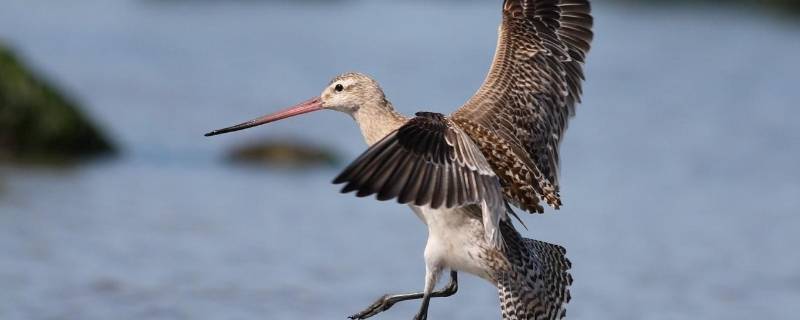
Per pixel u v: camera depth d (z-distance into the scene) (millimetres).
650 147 21047
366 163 6840
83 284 12289
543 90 8961
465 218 8242
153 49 29656
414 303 12555
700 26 36031
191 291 12297
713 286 13555
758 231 15859
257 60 28719
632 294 13219
